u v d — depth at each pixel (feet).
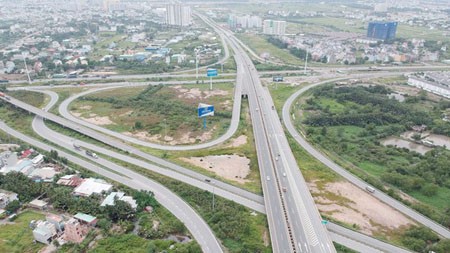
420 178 553.23
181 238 423.23
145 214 463.83
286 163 594.65
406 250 408.26
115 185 533.55
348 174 584.40
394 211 485.97
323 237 413.59
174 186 529.86
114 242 412.57
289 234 412.98
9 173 538.06
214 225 441.27
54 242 409.90
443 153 654.94
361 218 467.52
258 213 468.34
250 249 400.88
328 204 497.05
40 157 609.01
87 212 461.78
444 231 445.78
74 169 586.04
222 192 516.73
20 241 415.85
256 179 559.79
